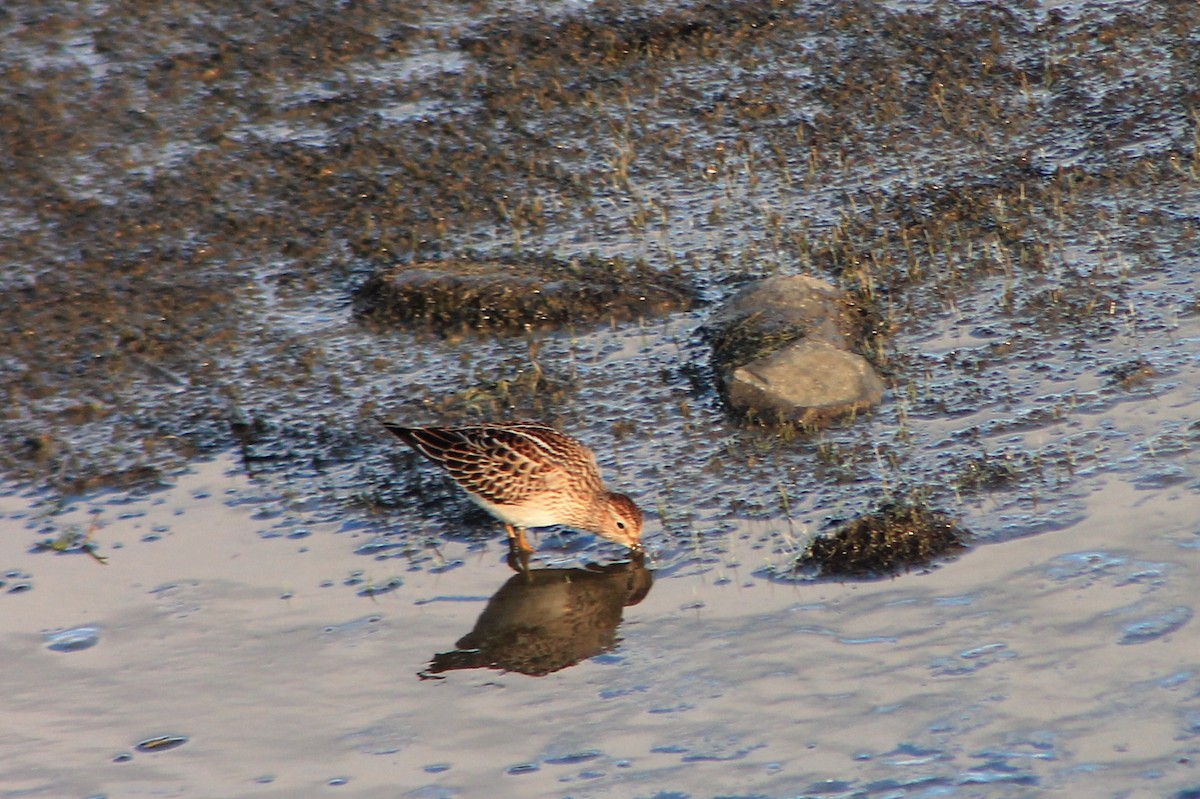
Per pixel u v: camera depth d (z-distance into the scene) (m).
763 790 8.30
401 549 11.37
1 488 12.55
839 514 11.20
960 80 19.41
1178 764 8.16
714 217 16.75
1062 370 13.09
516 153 18.30
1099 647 9.27
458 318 14.88
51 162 18.11
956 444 12.06
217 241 16.61
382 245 16.41
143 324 15.10
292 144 18.50
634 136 18.64
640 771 8.59
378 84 19.86
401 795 8.52
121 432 13.35
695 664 9.59
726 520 11.36
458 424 13.08
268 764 8.89
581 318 14.78
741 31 20.83
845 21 21.03
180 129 18.84
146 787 8.71
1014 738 8.52
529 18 21.31
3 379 14.25
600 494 10.99
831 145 18.20
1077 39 20.20
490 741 9.01
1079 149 17.55
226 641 10.23
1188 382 12.57
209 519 11.91
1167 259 14.90
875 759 8.48
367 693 9.59
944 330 14.09
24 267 16.14
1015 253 15.40
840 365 12.93
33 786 8.73
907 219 16.31
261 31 20.97
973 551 10.54
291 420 13.40
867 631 9.73
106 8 21.34
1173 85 18.75
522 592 10.69
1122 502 10.94
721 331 14.00
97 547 11.54
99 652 10.15
